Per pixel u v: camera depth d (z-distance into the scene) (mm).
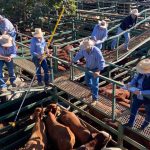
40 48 9141
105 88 10789
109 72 11914
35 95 10570
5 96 9797
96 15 18156
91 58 8359
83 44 8227
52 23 18344
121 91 10375
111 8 20750
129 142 7957
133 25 12773
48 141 8422
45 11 17812
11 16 17953
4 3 17703
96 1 21875
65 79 10273
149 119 7395
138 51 14562
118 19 16844
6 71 11062
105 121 8633
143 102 7250
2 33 11359
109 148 7574
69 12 17969
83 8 22188
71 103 9656
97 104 8742
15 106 10352
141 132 7512
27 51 13039
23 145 9242
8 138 9062
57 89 10000
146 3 20266
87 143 7723
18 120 9859
